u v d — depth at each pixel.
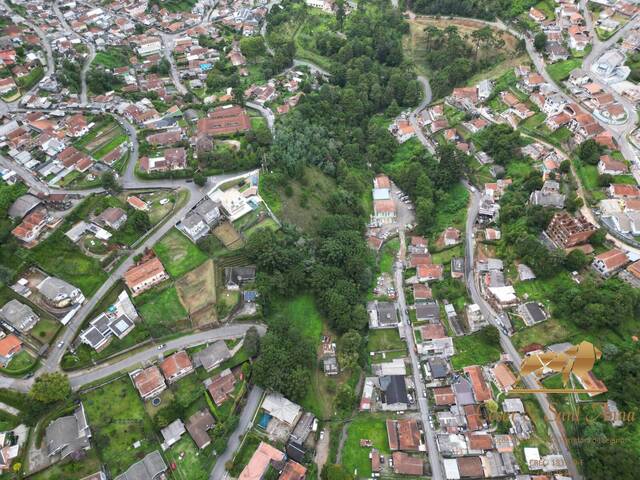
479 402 98.75
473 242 132.75
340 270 121.00
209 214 123.06
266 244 116.25
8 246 109.69
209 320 108.25
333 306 111.19
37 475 81.94
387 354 111.31
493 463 89.81
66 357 96.56
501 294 114.88
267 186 135.00
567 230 115.94
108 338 100.88
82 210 123.62
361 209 143.88
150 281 110.69
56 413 88.75
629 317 104.50
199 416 92.81
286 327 106.38
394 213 145.12
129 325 102.56
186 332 106.12
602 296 104.38
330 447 94.44
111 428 89.75
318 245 127.19
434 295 121.00
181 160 139.75
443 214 144.88
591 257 114.00
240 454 89.12
